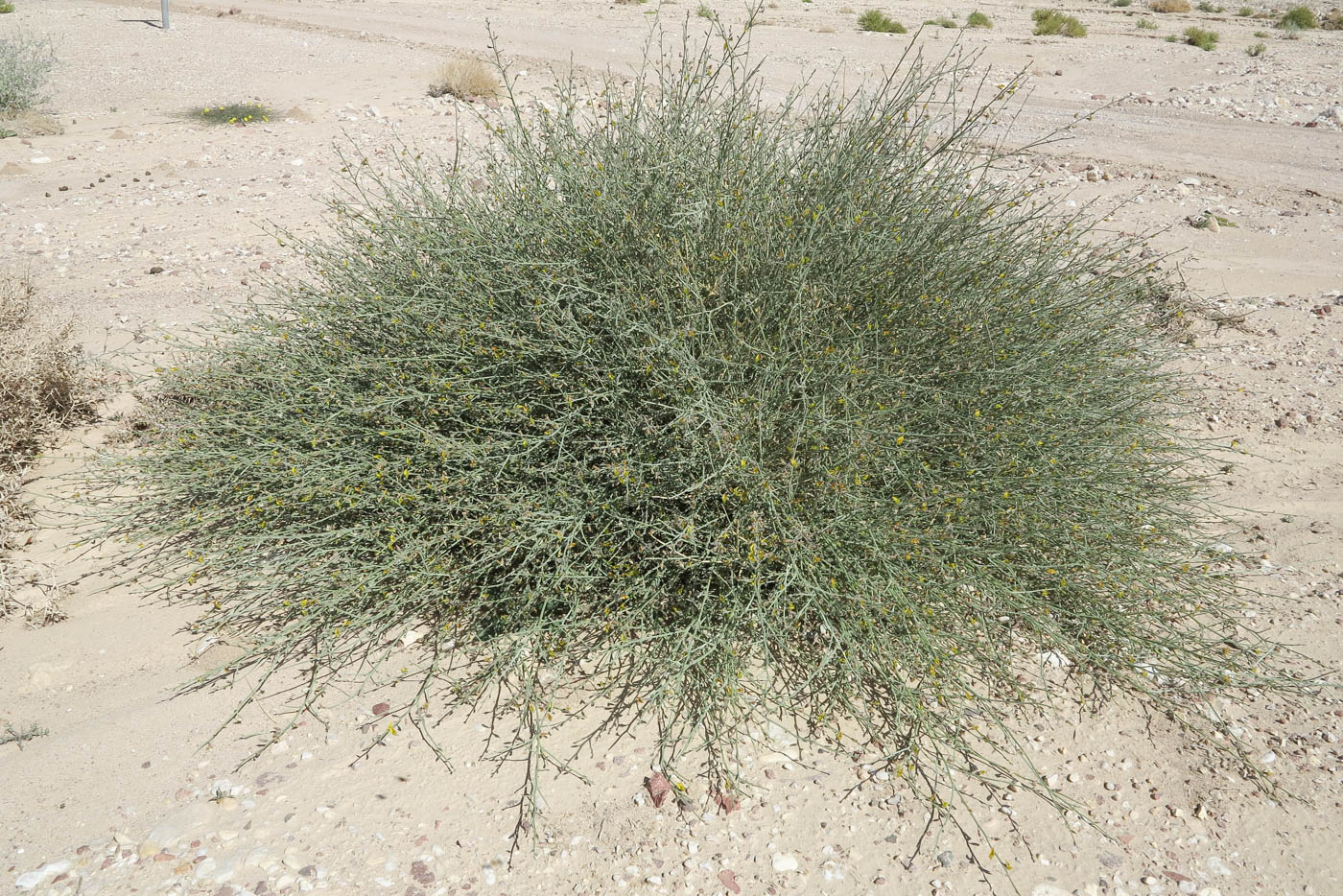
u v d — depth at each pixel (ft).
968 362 10.32
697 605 9.61
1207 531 13.05
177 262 22.34
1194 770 9.11
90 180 30.09
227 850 7.95
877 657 9.30
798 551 9.29
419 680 9.87
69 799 8.41
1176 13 94.02
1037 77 53.26
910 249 10.73
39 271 21.56
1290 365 18.54
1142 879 8.00
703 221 10.38
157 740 9.11
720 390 9.88
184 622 10.72
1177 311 18.40
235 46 61.26
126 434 14.21
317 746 9.07
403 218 12.61
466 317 10.82
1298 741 9.46
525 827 8.27
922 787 8.81
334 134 37.11
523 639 9.50
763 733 9.20
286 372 11.85
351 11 83.05
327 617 10.48
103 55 55.42
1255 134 40.19
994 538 9.97
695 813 8.45
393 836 8.14
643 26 69.87
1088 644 10.24
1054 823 8.52
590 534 9.99
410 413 10.96
